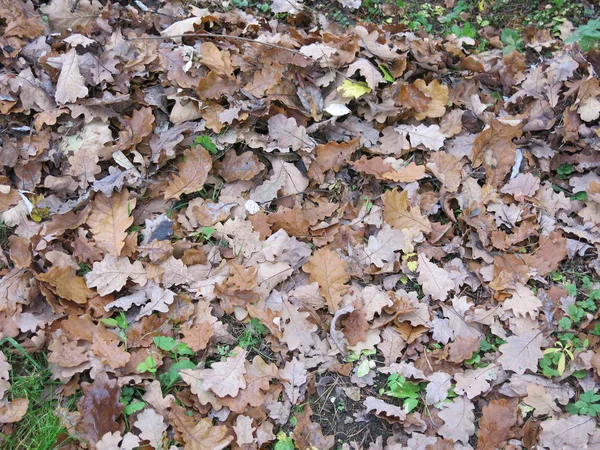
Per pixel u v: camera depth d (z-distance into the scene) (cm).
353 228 131
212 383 111
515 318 123
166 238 125
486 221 132
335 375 117
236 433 108
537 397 114
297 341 118
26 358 113
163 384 112
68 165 130
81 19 141
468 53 156
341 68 142
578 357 118
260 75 137
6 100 129
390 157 139
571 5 167
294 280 125
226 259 125
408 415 113
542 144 142
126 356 112
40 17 139
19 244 119
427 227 130
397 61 145
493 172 139
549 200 137
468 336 121
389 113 141
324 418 113
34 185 127
